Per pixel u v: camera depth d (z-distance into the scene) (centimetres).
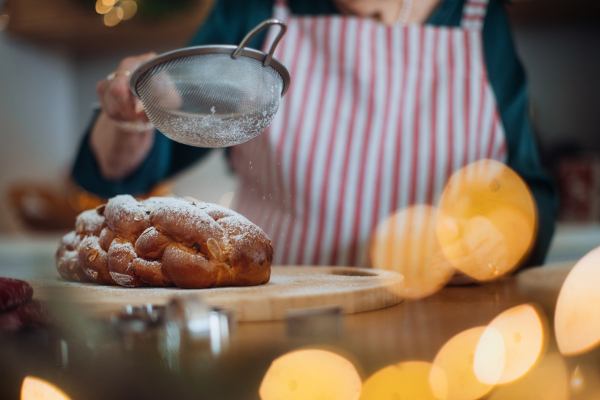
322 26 128
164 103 78
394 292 82
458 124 128
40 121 288
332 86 129
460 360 66
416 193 128
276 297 75
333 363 64
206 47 76
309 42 129
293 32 129
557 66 249
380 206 128
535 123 250
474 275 93
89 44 284
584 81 246
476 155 128
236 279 83
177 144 128
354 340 66
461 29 128
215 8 130
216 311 68
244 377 63
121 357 64
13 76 270
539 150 244
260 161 129
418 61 128
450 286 93
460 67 128
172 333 65
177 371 63
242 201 135
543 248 111
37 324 67
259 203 132
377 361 64
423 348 64
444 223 101
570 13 234
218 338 65
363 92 128
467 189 112
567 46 247
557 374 71
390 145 128
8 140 266
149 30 253
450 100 128
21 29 254
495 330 69
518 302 81
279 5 129
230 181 269
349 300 77
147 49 287
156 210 86
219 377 63
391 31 128
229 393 63
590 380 71
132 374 63
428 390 64
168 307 67
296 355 64
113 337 65
